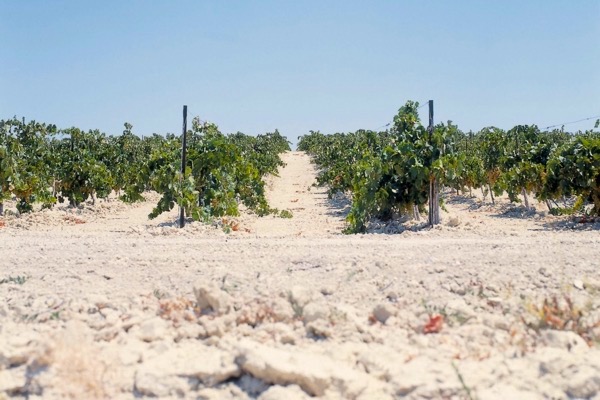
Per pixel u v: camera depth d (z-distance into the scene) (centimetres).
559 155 2020
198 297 582
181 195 1847
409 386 407
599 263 771
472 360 454
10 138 2495
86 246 1049
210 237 1288
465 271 718
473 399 389
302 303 573
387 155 1812
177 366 440
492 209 2709
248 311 559
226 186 2123
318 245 1041
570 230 1562
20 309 590
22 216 2323
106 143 4562
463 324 537
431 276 704
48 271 791
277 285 664
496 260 802
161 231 1470
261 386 418
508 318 546
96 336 515
